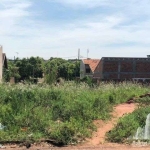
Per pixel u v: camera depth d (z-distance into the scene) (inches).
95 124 534.0
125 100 778.8
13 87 705.6
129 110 650.8
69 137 456.1
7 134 454.9
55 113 547.8
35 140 442.3
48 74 1162.6
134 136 482.6
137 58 1927.9
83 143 453.4
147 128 502.6
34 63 2396.7
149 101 749.9
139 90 943.0
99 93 772.0
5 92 628.1
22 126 490.0
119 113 620.7
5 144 429.4
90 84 952.9
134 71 1923.0
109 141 469.1
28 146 426.9
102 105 631.8
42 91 662.5
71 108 565.0
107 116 579.2
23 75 2352.4
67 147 434.3
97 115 569.6
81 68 2472.9
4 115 513.3
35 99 602.5
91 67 2320.4
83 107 577.3
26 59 2415.1
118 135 476.7
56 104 575.8
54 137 453.4
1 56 1528.1
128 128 496.1
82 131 482.9
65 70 2573.8
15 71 2004.2
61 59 2758.4
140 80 1915.6
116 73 1909.4
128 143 459.8
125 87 953.5
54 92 658.8
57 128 478.3
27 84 788.6
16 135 451.5
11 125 485.1
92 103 622.5
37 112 538.9
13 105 553.9
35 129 479.5
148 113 570.3
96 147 435.8
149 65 1934.1
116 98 763.4
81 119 530.0
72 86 826.2
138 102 753.6
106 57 1910.7
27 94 617.3
